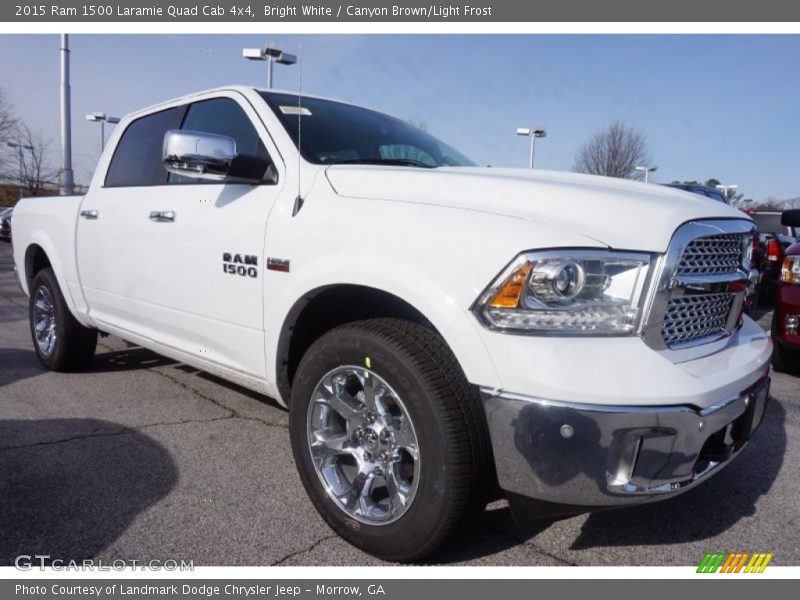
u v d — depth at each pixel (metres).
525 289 1.98
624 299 2.04
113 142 4.27
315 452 2.52
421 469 2.15
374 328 2.31
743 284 2.55
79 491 2.80
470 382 2.04
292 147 2.93
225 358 3.12
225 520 2.60
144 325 3.73
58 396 4.15
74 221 4.25
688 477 2.04
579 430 1.90
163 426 3.63
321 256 2.48
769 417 4.05
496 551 2.43
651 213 2.12
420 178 2.45
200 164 2.73
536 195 2.21
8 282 11.12
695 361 2.19
